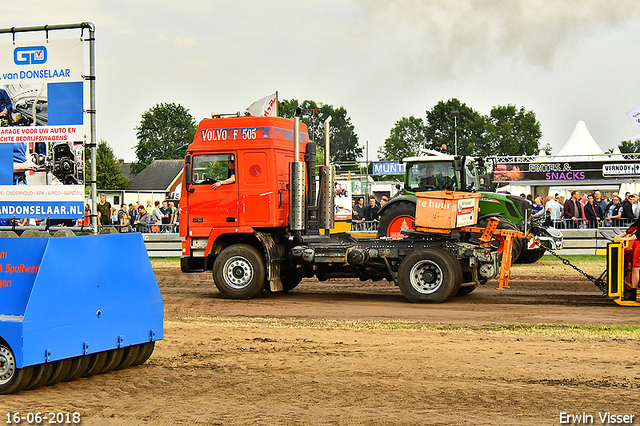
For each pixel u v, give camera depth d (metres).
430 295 12.03
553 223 21.75
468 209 12.50
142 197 62.59
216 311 11.38
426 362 7.43
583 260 19.47
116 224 24.38
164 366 7.37
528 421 5.54
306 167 13.37
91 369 6.86
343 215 22.98
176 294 13.66
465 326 9.66
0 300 6.30
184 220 13.12
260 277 12.72
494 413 5.73
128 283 7.13
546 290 13.80
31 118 8.52
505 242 12.44
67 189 8.47
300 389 6.46
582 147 38.28
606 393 6.27
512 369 7.11
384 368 7.20
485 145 97.69
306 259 12.63
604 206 22.05
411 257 12.16
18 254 6.31
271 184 12.64
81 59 8.34
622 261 11.63
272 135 12.65
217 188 12.88
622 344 8.30
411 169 18.62
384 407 5.91
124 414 5.79
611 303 11.98
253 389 6.48
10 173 8.59
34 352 6.15
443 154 18.80
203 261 13.31
